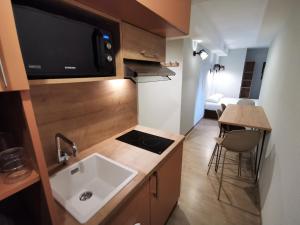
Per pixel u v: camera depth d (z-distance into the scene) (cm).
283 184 115
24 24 58
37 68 64
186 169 255
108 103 145
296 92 124
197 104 450
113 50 99
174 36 144
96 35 84
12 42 45
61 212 77
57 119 108
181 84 304
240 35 422
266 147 205
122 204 85
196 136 388
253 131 182
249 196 199
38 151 56
